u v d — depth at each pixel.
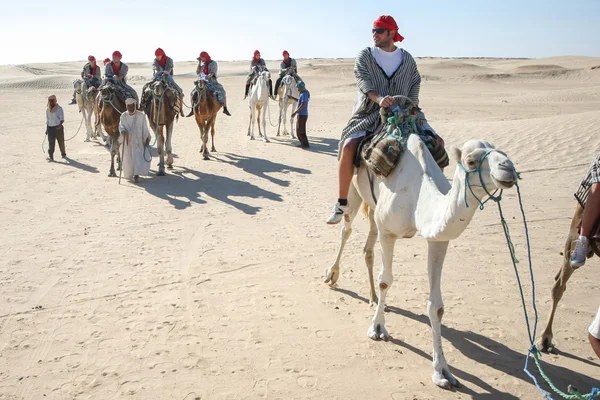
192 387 5.05
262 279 7.53
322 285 7.34
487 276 7.55
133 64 123.12
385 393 4.96
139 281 7.47
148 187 12.88
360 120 6.03
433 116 27.30
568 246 5.26
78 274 7.71
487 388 5.04
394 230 5.35
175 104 14.49
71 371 5.32
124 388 5.04
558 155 14.84
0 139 20.50
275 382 5.13
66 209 11.03
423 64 90.62
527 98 38.00
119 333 6.05
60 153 17.77
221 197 11.91
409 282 7.39
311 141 19.77
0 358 5.56
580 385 5.07
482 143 4.17
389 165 5.20
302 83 18.03
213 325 6.23
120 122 13.02
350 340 5.90
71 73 85.25
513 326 6.17
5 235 9.41
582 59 110.06
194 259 8.27
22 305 6.75
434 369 5.14
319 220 10.26
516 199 11.45
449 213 4.41
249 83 21.28
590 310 6.53
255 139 20.25
